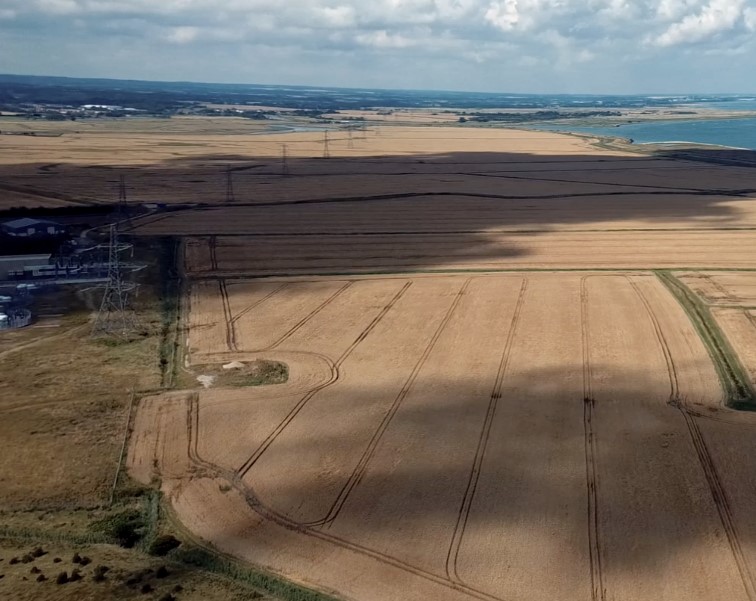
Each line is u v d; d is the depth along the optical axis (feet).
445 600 115.14
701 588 117.29
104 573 121.70
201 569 123.85
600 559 123.95
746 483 146.61
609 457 156.04
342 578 120.47
